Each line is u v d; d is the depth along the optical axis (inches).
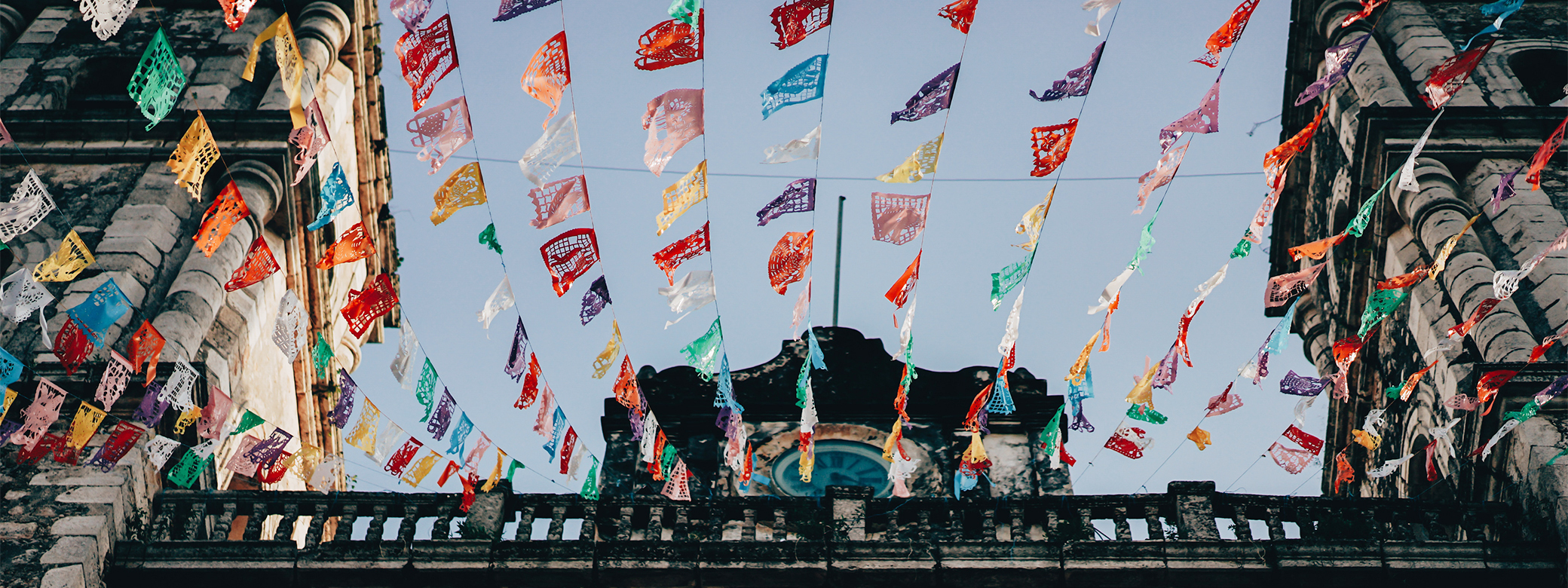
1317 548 601.3
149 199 818.2
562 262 529.7
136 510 616.4
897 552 601.3
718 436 777.6
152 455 565.9
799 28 472.7
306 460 607.5
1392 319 843.4
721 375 591.5
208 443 592.4
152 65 448.1
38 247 786.2
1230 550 601.9
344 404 570.3
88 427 551.8
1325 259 932.6
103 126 874.8
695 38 482.6
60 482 606.5
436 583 594.9
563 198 513.3
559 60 485.7
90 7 416.2
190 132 477.1
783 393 807.1
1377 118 873.5
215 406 594.6
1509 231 801.6
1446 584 596.4
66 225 804.0
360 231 522.6
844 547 602.5
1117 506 642.8
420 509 637.3
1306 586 596.1
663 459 620.7
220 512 637.9
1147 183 494.9
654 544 604.4
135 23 995.3
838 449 771.4
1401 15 994.1
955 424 783.1
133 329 727.1
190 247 799.1
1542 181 839.1
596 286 541.6
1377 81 926.4
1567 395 653.9
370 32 1013.2
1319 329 926.4
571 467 588.4
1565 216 812.0
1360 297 876.0
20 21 996.6
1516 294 764.0
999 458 759.1
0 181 838.5
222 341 753.0
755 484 749.9
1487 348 731.4
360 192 997.2
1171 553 601.0
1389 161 858.8
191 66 949.2
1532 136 864.9
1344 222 898.1
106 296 543.2
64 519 589.9
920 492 746.2
